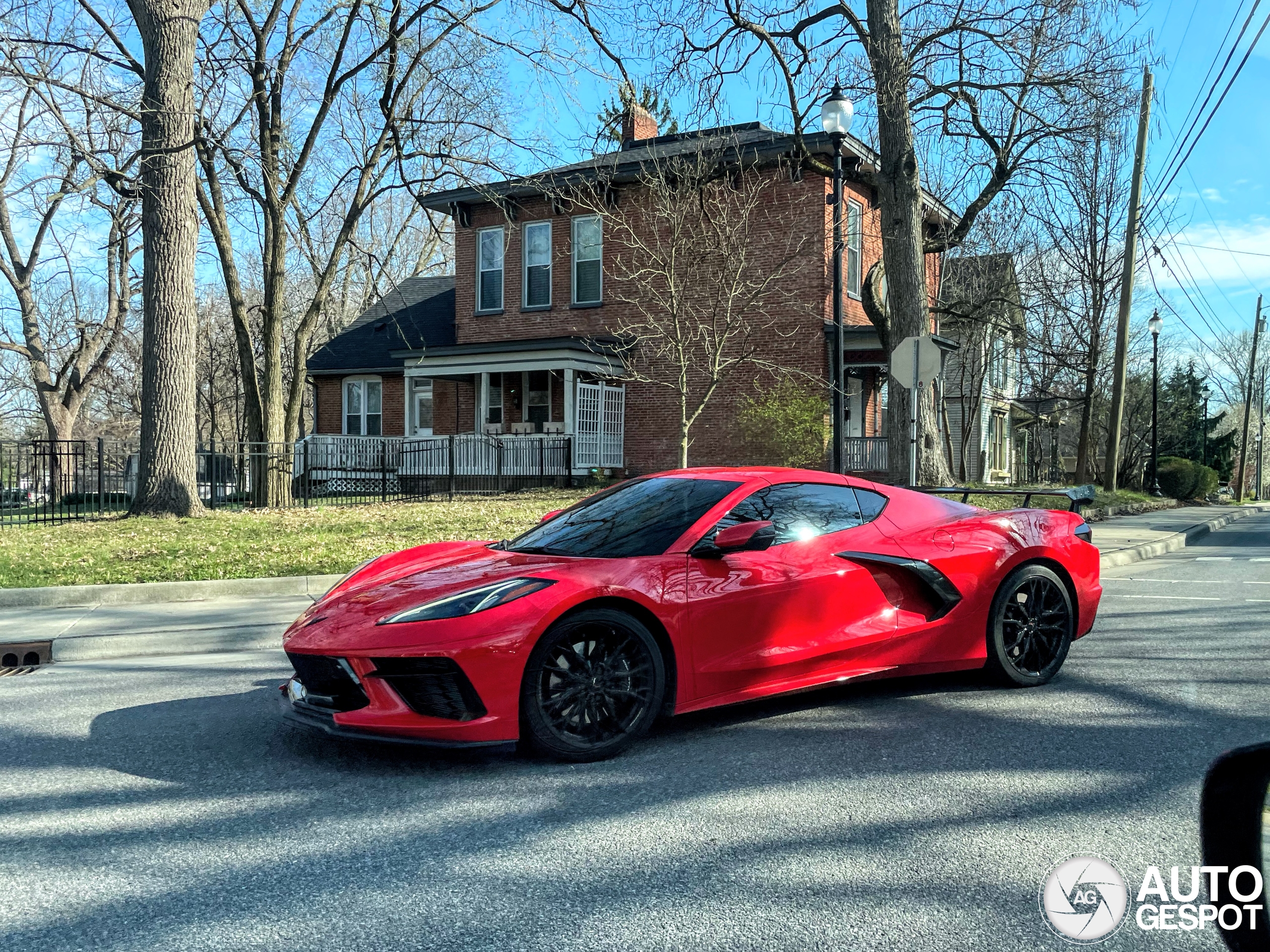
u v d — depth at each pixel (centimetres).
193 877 286
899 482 1436
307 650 392
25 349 3083
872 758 404
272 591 880
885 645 482
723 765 397
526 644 381
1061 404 3466
